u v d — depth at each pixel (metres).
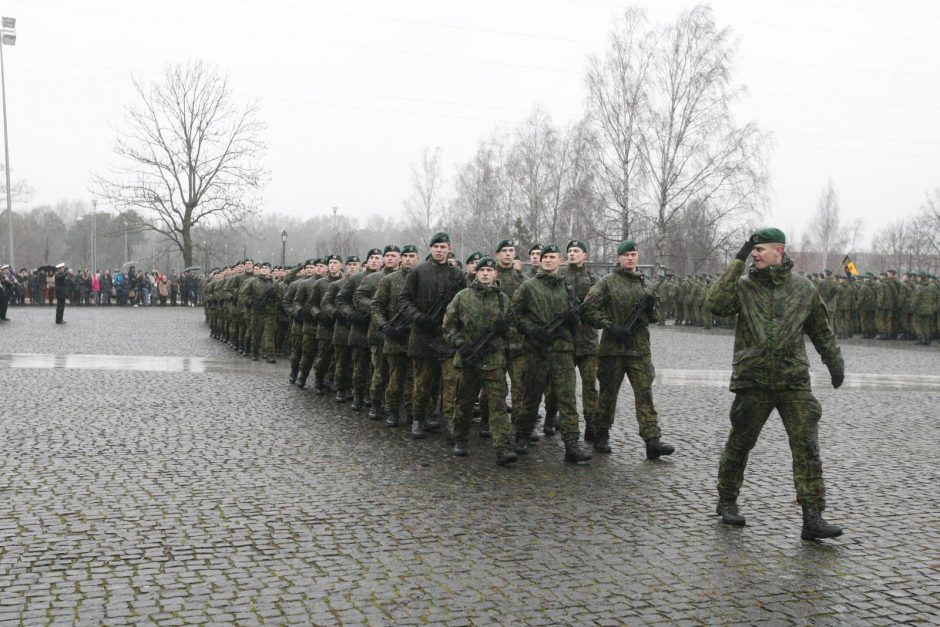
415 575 5.41
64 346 20.58
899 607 4.99
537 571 5.52
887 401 13.34
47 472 7.88
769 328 6.41
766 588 5.28
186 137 51.75
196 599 4.98
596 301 9.08
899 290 28.66
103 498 7.08
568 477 8.15
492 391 8.73
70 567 5.48
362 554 5.80
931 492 7.68
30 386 13.26
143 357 18.25
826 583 5.38
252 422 10.72
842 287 30.08
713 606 4.98
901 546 6.14
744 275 6.77
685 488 7.75
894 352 23.56
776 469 8.51
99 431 9.82
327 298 12.96
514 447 9.43
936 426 11.09
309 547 5.94
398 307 10.57
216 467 8.24
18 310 39.94
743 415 6.53
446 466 8.57
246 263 20.30
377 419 11.22
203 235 68.94
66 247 116.12
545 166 53.38
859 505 7.23
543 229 53.88
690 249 49.94
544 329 8.89
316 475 8.04
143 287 48.94
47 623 4.61
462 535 6.26
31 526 6.30
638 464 8.76
